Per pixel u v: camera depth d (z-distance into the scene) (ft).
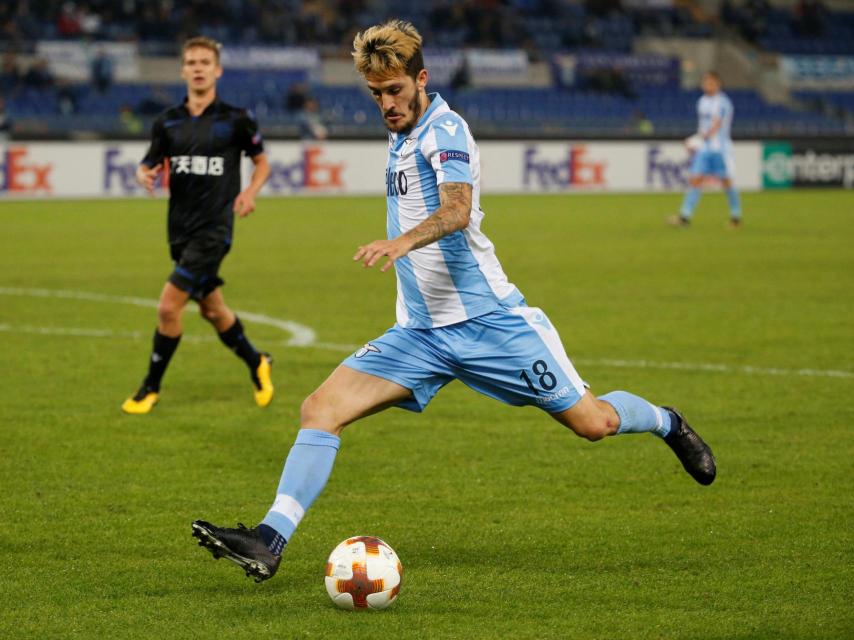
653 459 80.89
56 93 374.02
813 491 73.15
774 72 472.03
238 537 51.78
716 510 69.10
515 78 444.14
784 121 447.42
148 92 388.57
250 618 51.96
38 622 51.37
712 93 252.42
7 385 103.24
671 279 176.04
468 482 75.00
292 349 122.42
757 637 49.98
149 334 130.00
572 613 52.70
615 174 364.79
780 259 201.26
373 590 52.31
